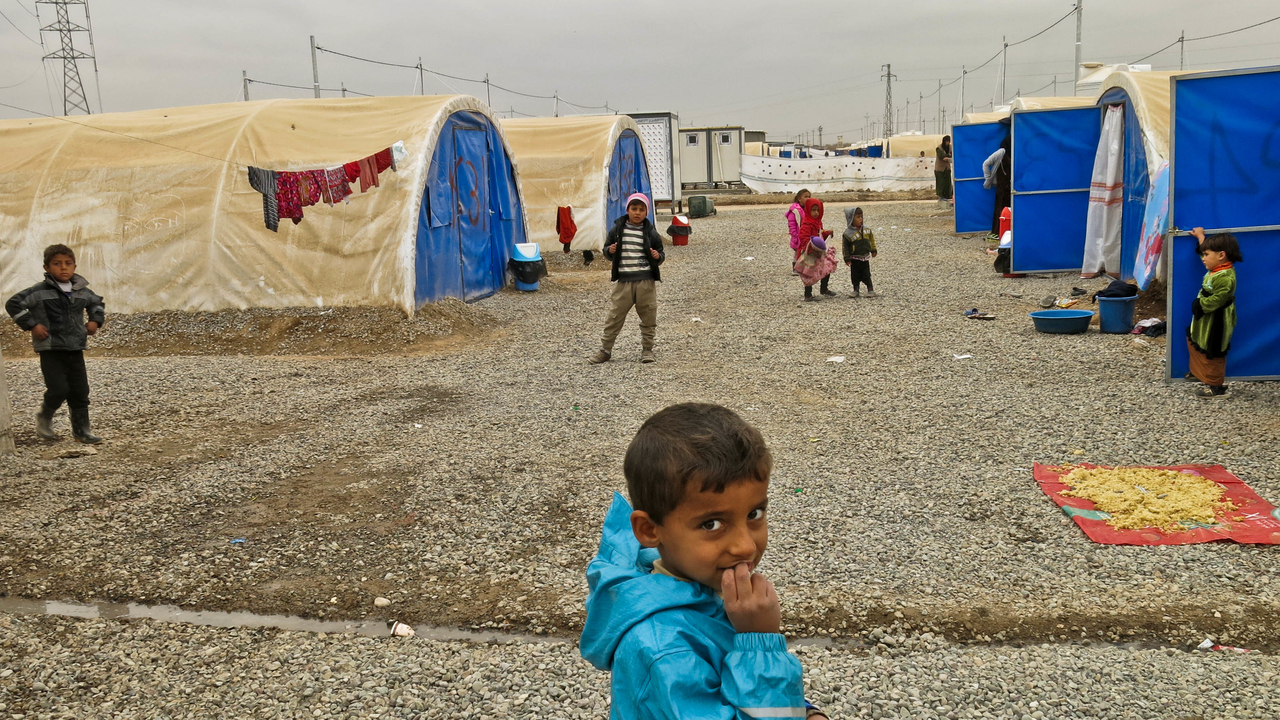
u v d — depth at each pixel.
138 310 12.75
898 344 10.16
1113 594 4.22
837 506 5.38
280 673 3.76
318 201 12.22
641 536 1.59
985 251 18.62
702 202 33.59
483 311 13.47
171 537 5.27
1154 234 10.37
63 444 7.24
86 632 4.16
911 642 3.86
